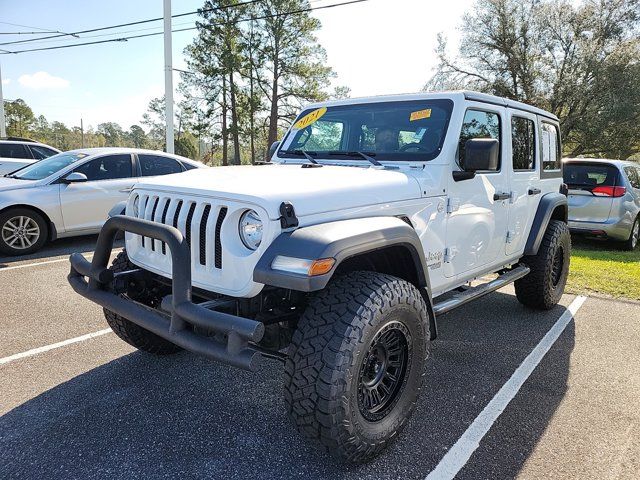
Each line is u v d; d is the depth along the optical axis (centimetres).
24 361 364
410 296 251
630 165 925
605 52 2667
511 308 520
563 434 280
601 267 701
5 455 252
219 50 3672
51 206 730
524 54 2797
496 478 241
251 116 3862
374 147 357
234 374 350
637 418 298
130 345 387
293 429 281
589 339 430
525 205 442
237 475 240
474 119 359
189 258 237
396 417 255
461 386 338
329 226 235
